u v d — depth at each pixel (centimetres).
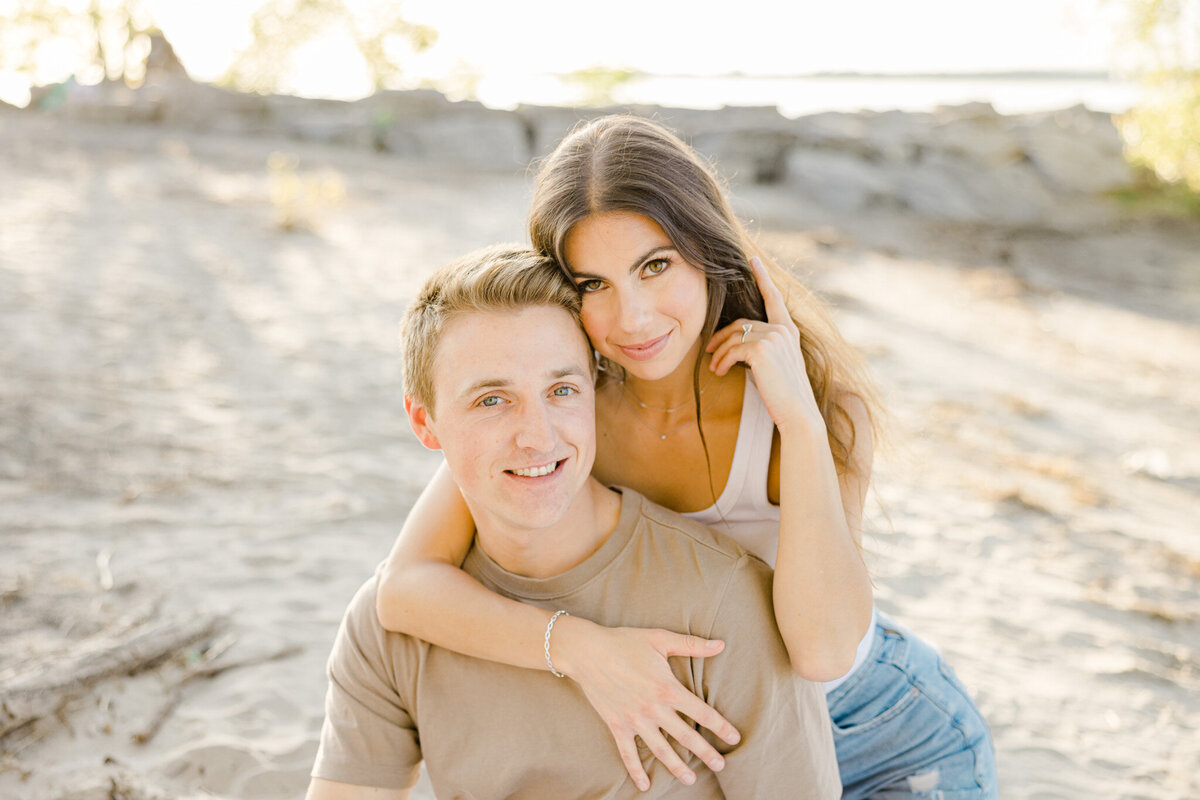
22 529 404
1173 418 802
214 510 442
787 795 158
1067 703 362
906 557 477
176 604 357
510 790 159
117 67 2588
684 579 158
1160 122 1789
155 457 492
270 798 263
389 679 162
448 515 174
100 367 618
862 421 195
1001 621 422
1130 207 1698
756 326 180
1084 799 304
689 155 176
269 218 1187
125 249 966
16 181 1249
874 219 1587
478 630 154
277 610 361
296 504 456
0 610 341
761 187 1705
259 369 657
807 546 156
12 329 670
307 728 294
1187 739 345
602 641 150
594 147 168
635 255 166
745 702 155
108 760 264
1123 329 1109
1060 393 836
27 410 526
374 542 424
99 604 351
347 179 1534
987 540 508
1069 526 536
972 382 823
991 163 1708
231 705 302
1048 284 1301
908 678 185
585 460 155
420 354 154
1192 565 498
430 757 160
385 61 2833
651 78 3084
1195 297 1293
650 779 155
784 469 164
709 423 194
